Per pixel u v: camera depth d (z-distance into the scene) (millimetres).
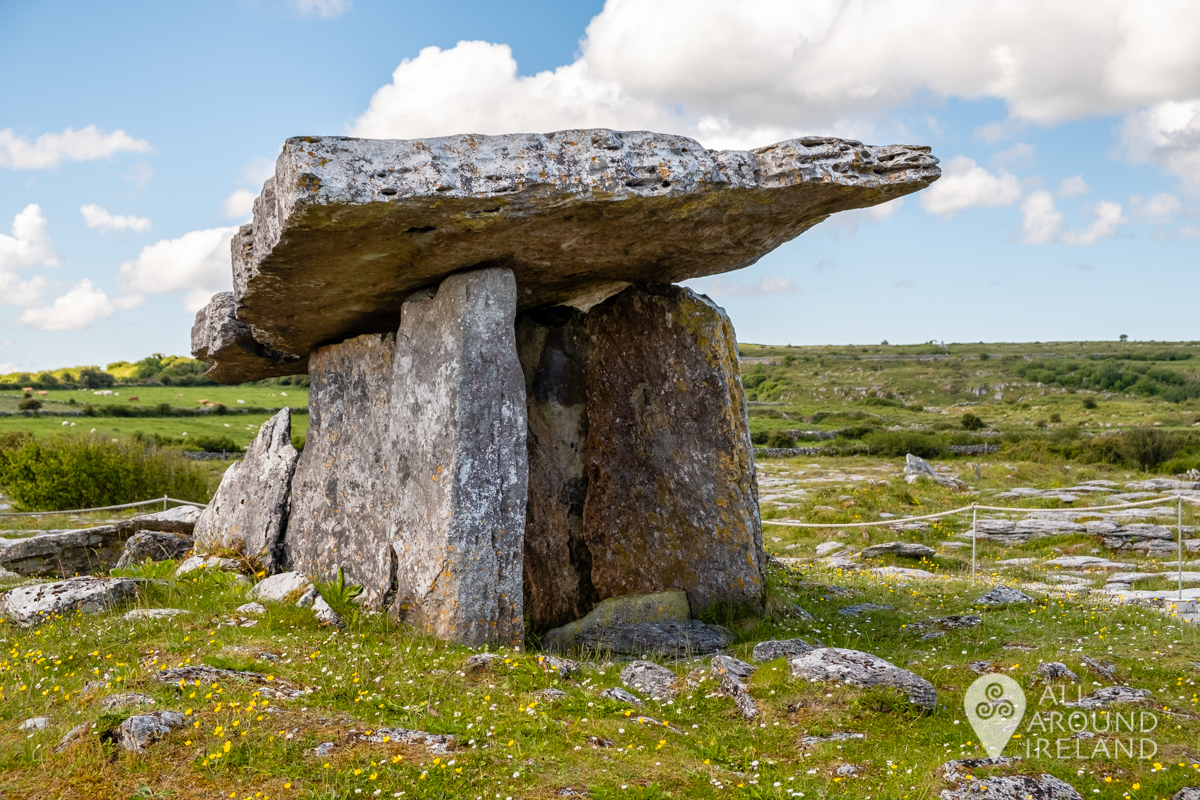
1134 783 4621
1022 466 28891
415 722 5031
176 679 5395
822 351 122188
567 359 9641
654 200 6848
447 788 4234
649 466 9125
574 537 9312
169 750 4457
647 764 4727
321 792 4117
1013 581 12383
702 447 8859
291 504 9703
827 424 54438
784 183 7102
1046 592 10523
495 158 6492
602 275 8727
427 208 6352
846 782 4637
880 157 7348
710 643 7734
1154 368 86375
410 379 7961
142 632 6617
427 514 7414
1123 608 8984
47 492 19938
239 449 35469
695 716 5617
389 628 7293
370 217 6277
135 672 5602
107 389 60656
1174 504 19594
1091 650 6926
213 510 10844
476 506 7160
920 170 7363
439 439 7422
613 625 8211
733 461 8758
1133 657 6742
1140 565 14727
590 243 7594
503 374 7414
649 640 7738
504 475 7297
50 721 4906
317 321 8688
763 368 100188
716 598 8617
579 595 9141
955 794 4441
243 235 7680
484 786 4285
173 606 7566
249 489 10273
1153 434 30562
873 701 5555
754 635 7980
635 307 9297
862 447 37000
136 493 20625
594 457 9438
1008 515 18781
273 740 4578
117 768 4309
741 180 7035
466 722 5070
